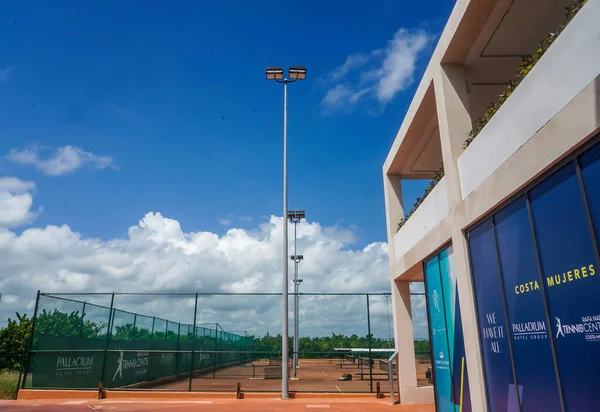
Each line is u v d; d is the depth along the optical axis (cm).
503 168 711
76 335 1598
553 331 592
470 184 873
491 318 785
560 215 577
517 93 688
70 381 1543
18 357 2298
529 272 653
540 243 624
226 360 2831
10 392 1476
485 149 805
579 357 538
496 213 763
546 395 609
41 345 1527
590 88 505
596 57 509
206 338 2636
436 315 1124
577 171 540
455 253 927
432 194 1134
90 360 1611
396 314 1482
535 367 638
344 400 1422
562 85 574
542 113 619
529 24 884
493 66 1018
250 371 2777
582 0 555
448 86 995
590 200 518
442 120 1002
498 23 884
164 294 1591
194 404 1330
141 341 1916
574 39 550
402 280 1512
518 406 685
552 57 596
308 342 1741
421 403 1356
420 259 1211
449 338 1022
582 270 532
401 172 1619
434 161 1527
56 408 1248
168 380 2167
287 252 1570
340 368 3194
